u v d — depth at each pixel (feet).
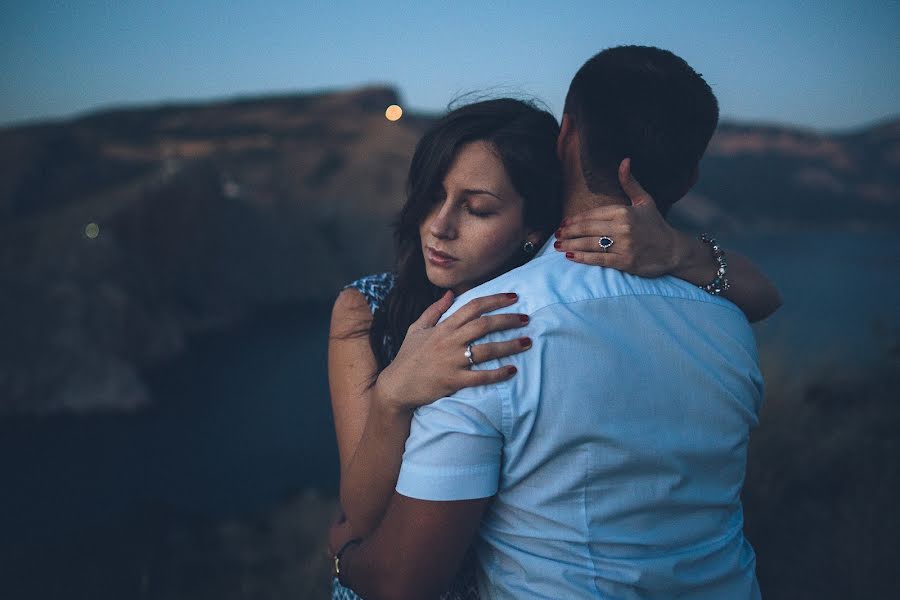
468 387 3.07
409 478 3.10
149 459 68.74
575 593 3.13
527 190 3.96
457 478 3.02
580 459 3.07
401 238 4.45
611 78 3.54
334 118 358.43
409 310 4.42
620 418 3.08
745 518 10.03
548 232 4.24
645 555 3.20
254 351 124.77
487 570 3.45
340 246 210.18
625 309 3.25
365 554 3.41
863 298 60.64
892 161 443.32
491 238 4.00
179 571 19.04
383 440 3.32
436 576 3.16
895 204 379.14
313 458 68.33
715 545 3.43
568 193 3.85
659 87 3.48
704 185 386.93
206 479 63.05
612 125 3.53
